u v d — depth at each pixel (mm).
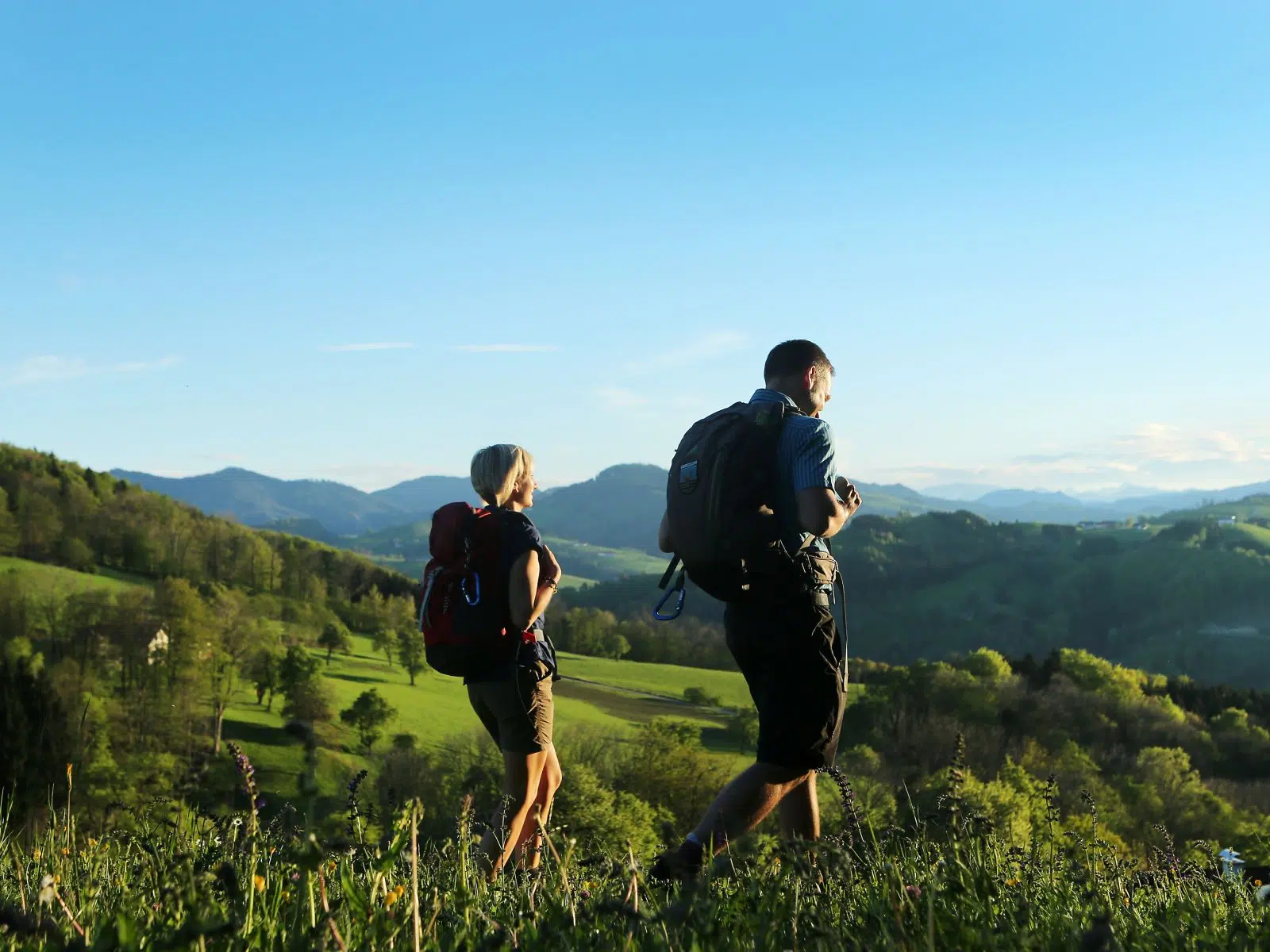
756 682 3834
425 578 4523
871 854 2584
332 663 101812
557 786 4805
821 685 3723
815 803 4105
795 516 3727
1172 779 60750
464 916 1910
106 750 34938
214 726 53625
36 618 77188
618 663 124938
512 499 4688
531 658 4406
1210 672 188000
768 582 3732
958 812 2773
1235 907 2617
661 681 114000
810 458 3721
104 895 2324
